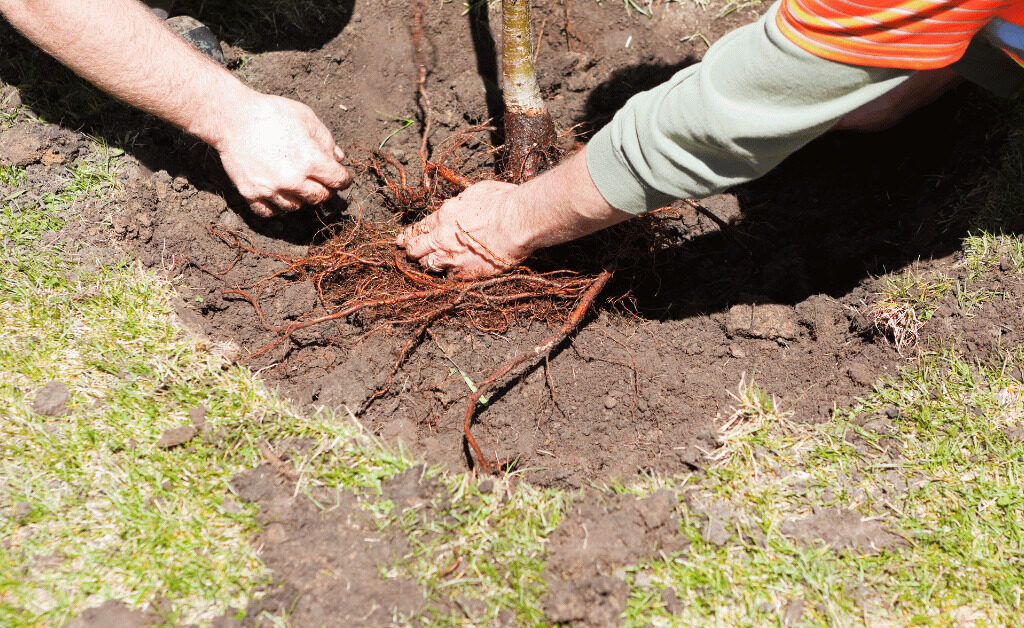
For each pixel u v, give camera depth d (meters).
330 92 2.69
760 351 2.14
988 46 1.92
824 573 1.62
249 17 2.66
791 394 2.01
